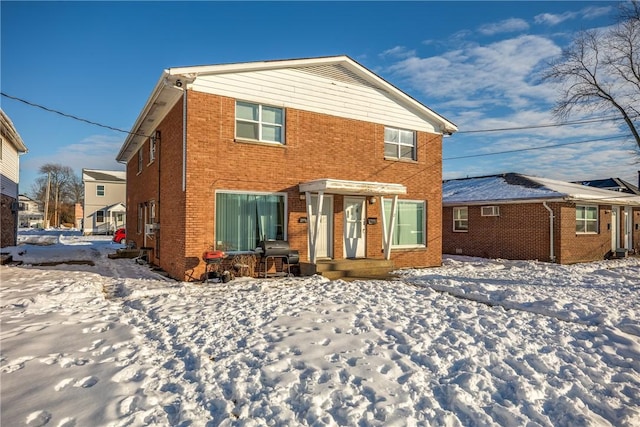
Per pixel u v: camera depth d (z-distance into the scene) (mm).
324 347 5016
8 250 16312
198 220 10445
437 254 15273
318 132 12531
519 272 13438
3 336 5211
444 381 4332
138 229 17891
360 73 13352
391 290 8875
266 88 11617
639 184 32250
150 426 3223
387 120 14062
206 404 3631
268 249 10922
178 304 7184
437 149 15438
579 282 11047
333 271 11555
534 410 3871
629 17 19453
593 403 4152
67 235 39219
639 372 4922
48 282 9617
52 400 3543
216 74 10805
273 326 5824
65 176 76125
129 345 4965
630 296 8953
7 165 18734
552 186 18828
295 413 3537
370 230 13727
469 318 6672
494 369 4695
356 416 3508
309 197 11812
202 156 10547
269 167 11617
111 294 8578
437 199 15398
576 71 20969
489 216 19312
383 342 5320
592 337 6016
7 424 3154
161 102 12023
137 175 18422
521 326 6352
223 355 4688
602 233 19719
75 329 5586
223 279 10078
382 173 13898
